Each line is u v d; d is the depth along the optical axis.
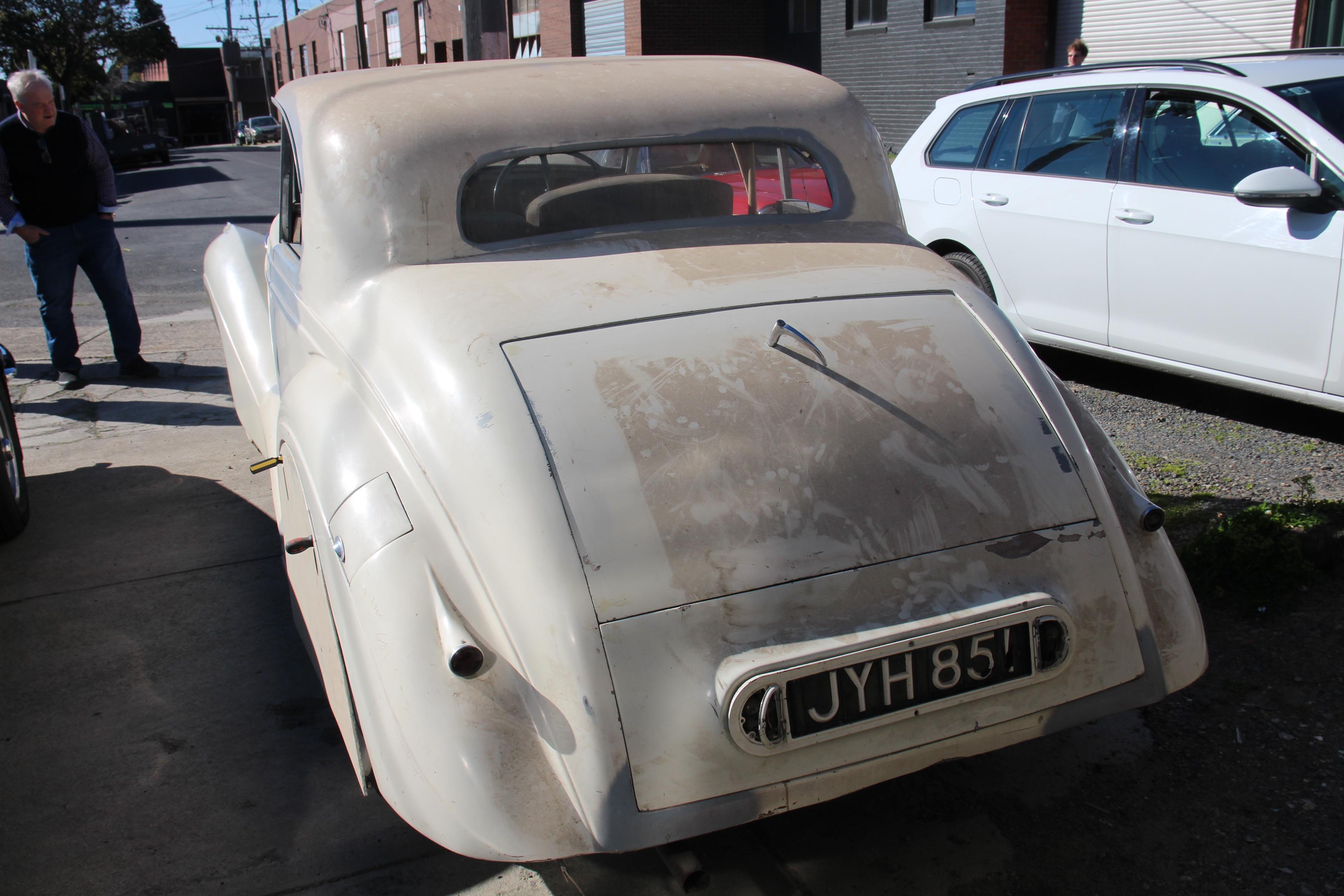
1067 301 5.08
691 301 2.19
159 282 9.95
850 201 2.82
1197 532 3.41
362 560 1.95
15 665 3.13
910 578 1.89
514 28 27.33
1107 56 14.20
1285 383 4.20
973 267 5.65
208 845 2.34
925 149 5.97
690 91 2.76
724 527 1.85
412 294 2.29
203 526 4.14
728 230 2.63
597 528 1.82
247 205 17.92
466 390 1.98
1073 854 2.23
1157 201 4.59
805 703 1.79
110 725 2.81
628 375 2.00
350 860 2.28
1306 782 2.40
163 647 3.21
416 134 2.46
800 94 2.87
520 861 1.74
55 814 2.45
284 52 63.69
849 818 2.38
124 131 38.56
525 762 1.77
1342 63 4.52
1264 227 4.17
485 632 1.84
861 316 2.23
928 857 2.24
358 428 2.16
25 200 5.77
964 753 1.94
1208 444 4.41
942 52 16.31
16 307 8.78
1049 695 1.97
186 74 77.38
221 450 5.06
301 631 2.67
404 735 1.82
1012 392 2.17
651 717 1.75
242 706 2.89
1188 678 2.11
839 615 1.84
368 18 44.44
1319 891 2.09
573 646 1.75
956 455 2.03
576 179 2.63
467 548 1.89
